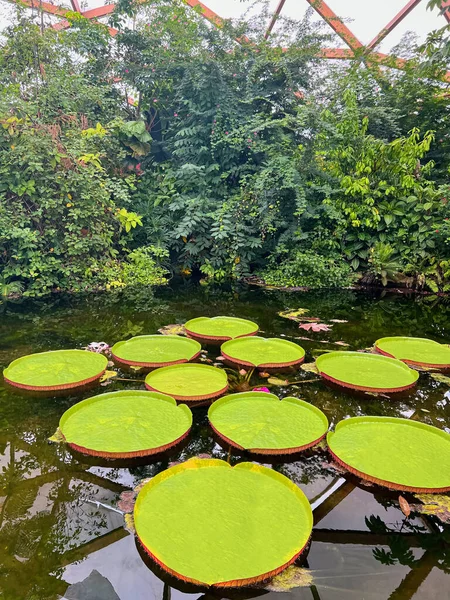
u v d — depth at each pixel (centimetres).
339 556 115
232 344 284
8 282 485
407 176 562
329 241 593
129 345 277
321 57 753
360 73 724
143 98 777
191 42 727
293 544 109
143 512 121
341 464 153
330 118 629
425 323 384
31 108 497
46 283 479
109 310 402
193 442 172
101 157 601
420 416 200
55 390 214
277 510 123
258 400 198
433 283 552
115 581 105
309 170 607
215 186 684
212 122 690
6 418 187
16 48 570
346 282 573
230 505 125
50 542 118
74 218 500
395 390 215
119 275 539
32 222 505
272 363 246
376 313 420
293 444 158
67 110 586
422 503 139
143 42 736
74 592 102
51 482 144
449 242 555
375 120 666
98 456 155
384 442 165
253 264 656
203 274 652
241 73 732
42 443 168
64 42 639
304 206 557
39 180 493
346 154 590
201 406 205
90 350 276
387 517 132
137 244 629
